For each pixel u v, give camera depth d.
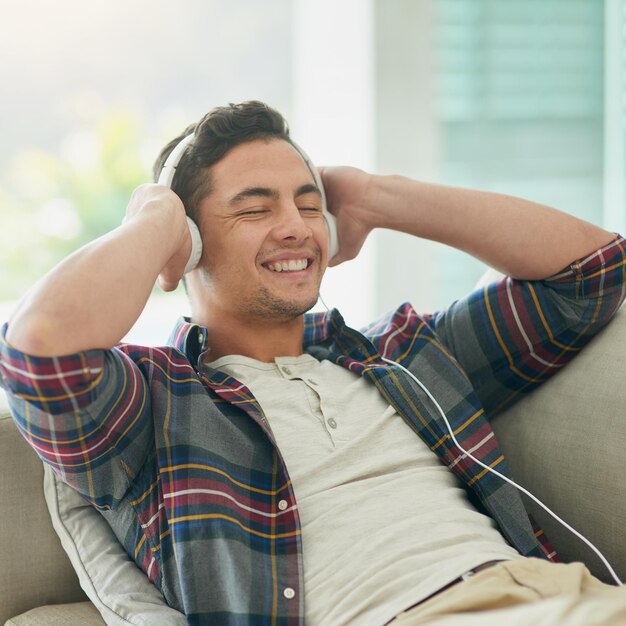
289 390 1.52
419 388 1.58
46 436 1.28
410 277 3.14
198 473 1.35
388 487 1.42
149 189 1.49
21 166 5.22
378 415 1.53
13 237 5.23
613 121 3.27
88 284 1.23
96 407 1.28
